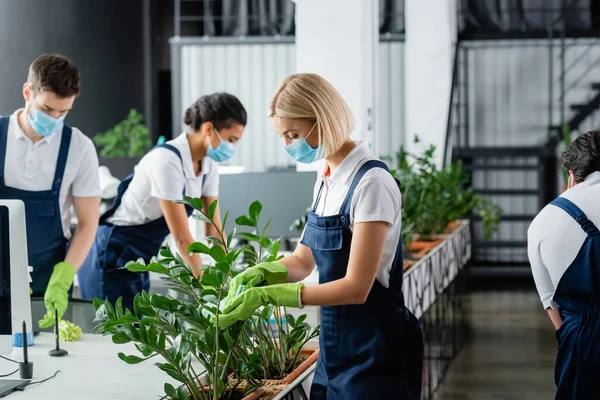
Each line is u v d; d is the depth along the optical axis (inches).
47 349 107.6
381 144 410.9
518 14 405.4
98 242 148.6
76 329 113.5
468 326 294.8
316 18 242.8
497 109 406.0
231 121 132.6
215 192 147.2
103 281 148.4
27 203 129.5
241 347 91.2
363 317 87.7
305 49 244.4
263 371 93.4
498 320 305.0
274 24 417.1
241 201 188.5
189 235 135.6
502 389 212.2
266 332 97.3
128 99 410.3
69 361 101.3
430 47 394.3
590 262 98.7
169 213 134.6
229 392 86.4
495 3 406.0
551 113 394.3
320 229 88.8
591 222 99.2
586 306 100.0
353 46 240.7
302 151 86.5
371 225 83.7
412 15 396.2
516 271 398.3
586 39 402.9
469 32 405.7
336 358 89.0
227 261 82.7
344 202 86.3
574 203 100.7
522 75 404.8
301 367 94.8
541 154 393.7
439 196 247.4
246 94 414.6
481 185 406.9
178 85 414.0
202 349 83.6
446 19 392.5
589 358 99.6
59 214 131.7
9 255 92.4
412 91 397.7
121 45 404.8
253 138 415.2
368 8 243.4
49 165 130.5
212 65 414.6
